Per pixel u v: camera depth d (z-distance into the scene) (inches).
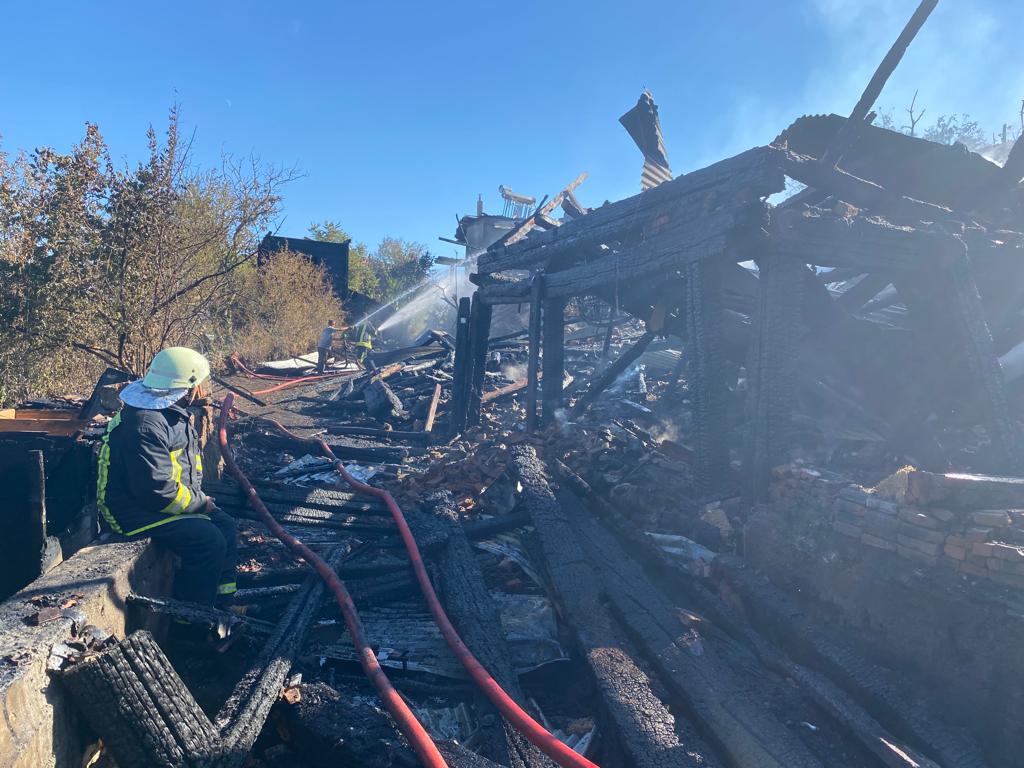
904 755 119.3
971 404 235.8
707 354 225.6
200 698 135.0
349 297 1002.7
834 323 240.8
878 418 254.5
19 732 84.5
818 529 168.6
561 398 343.0
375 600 185.2
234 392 484.7
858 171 265.1
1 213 285.1
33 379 298.7
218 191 386.0
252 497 212.4
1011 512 130.4
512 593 191.0
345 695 147.8
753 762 118.4
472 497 253.6
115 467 146.6
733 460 256.4
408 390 510.0
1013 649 122.0
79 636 103.3
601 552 196.7
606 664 147.0
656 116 372.5
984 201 276.8
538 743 120.6
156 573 149.9
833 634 152.1
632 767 123.4
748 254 217.6
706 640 157.9
